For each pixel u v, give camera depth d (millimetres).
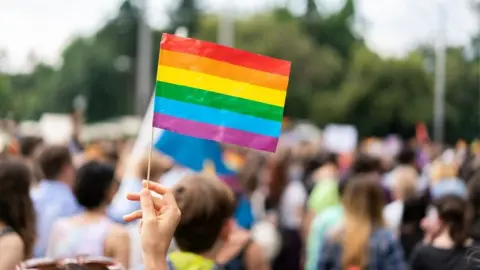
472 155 11492
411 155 10406
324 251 5543
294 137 26766
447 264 4945
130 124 38562
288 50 66625
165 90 2994
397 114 65812
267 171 10336
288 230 8414
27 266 3223
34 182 5980
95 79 79562
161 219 2428
